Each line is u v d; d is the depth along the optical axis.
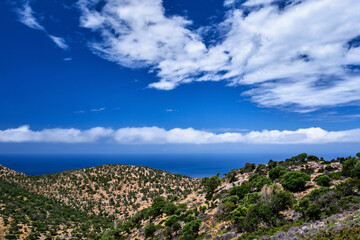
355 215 18.78
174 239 38.66
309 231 19.36
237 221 32.06
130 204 102.06
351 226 16.33
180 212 52.16
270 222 28.30
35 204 83.88
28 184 116.44
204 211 46.00
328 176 37.19
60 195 107.12
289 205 30.50
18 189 99.88
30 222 67.56
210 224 38.19
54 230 66.56
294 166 53.69
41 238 59.03
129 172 138.25
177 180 130.38
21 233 58.75
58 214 82.19
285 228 23.94
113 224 76.25
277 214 29.48
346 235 14.94
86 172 137.75
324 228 18.47
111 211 96.38
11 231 58.00
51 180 124.81
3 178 120.06
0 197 78.94
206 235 33.84
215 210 43.53
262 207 29.83
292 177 38.69
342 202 25.09
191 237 35.28
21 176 131.12
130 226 61.16
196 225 36.75
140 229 55.34
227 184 59.06
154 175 136.25
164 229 44.59
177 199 73.44
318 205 25.11
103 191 115.56
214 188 59.75
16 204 77.19
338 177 37.03
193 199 60.75
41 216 73.38
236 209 33.91
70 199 104.12
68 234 66.19
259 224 29.09
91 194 111.75
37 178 128.25
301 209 27.17
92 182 124.12
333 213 23.38
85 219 83.50
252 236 25.55
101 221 83.88
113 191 116.12
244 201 38.72
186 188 111.31
